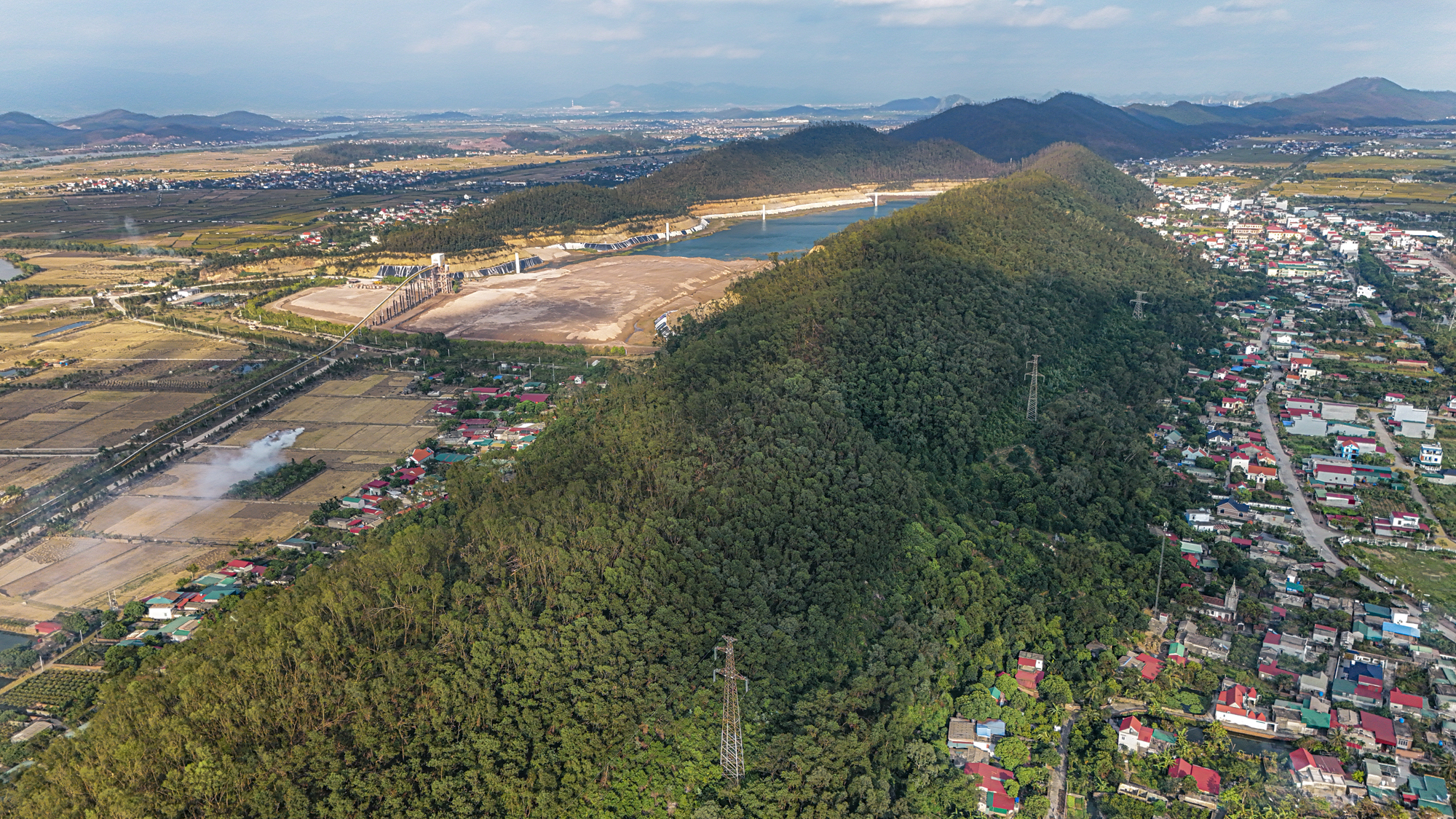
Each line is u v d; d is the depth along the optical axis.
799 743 172.62
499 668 178.75
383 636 183.12
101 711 176.62
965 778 173.50
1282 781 179.00
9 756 182.88
